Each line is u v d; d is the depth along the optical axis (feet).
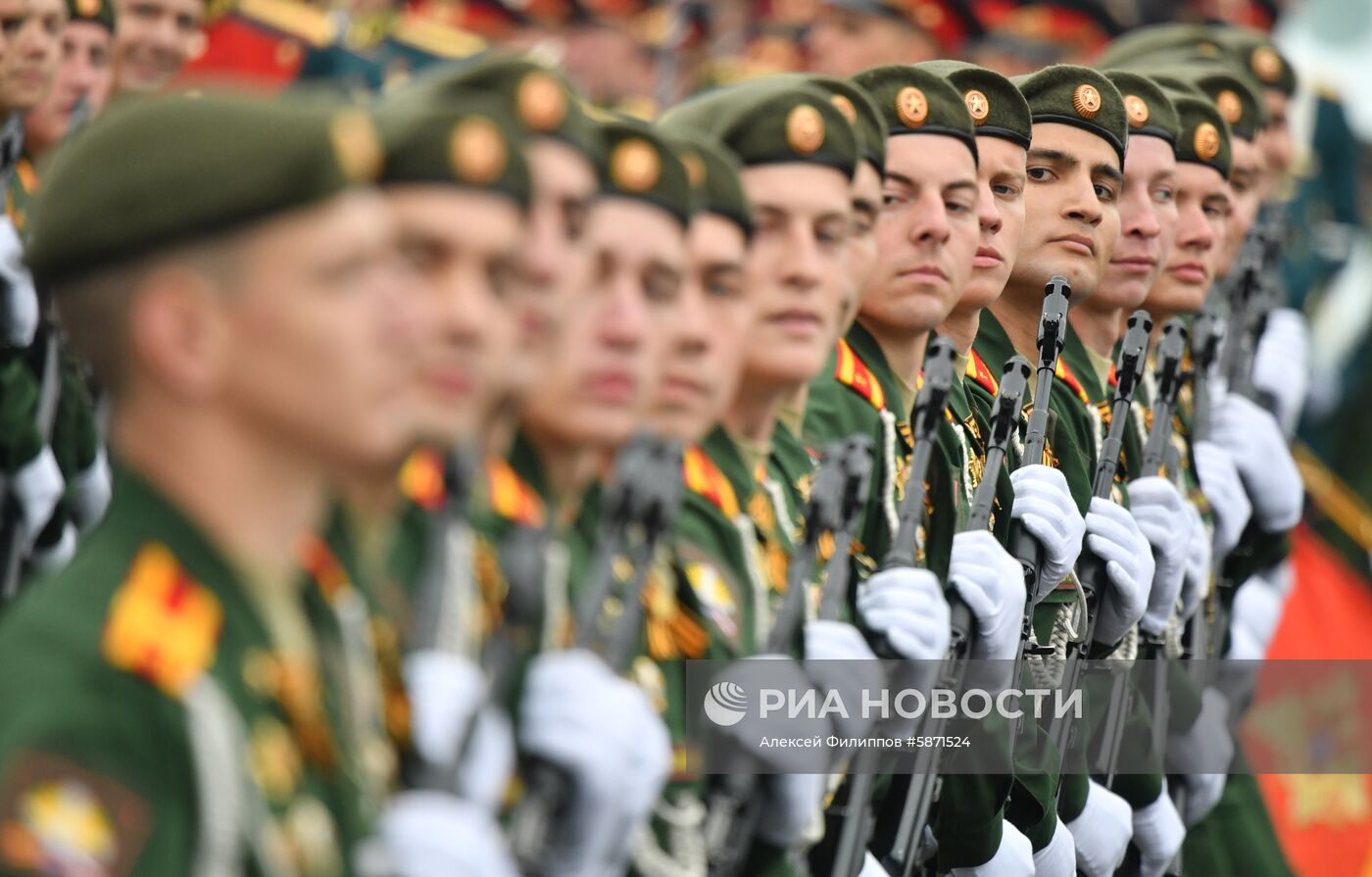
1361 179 187.21
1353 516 138.72
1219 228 86.74
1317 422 164.96
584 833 41.55
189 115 36.35
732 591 53.93
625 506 45.11
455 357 40.83
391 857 37.32
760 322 55.11
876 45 135.03
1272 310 95.55
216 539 36.94
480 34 129.39
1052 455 74.02
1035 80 74.95
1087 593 73.15
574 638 44.70
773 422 58.03
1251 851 93.86
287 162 35.88
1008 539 68.49
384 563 43.65
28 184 77.51
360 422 36.70
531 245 44.32
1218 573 91.35
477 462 43.57
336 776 37.68
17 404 69.15
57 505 71.31
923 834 66.85
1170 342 79.41
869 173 58.59
